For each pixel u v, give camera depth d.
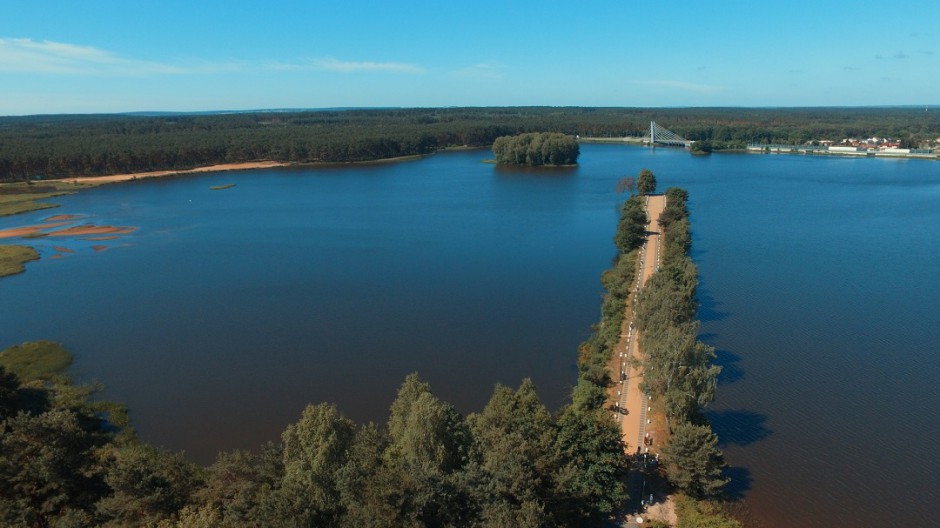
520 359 98.56
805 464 70.50
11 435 55.22
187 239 177.75
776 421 78.88
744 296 122.12
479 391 88.88
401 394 67.00
